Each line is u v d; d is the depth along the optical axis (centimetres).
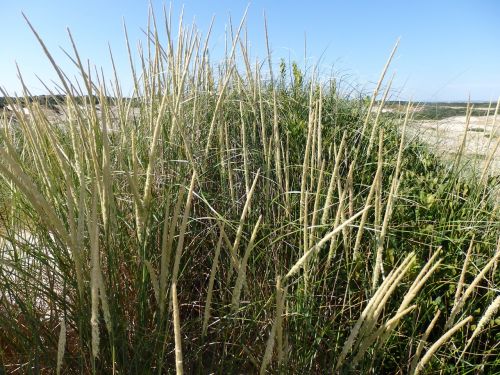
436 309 161
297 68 346
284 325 151
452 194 209
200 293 179
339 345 158
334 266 176
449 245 183
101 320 134
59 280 162
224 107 266
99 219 153
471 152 268
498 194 216
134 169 132
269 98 307
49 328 151
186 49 238
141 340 132
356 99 346
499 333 161
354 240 183
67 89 128
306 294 145
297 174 227
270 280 169
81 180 111
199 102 253
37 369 128
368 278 165
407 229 201
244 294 165
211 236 189
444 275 174
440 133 308
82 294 117
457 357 158
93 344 100
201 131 245
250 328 149
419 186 234
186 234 182
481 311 168
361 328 120
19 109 138
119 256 156
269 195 208
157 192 186
